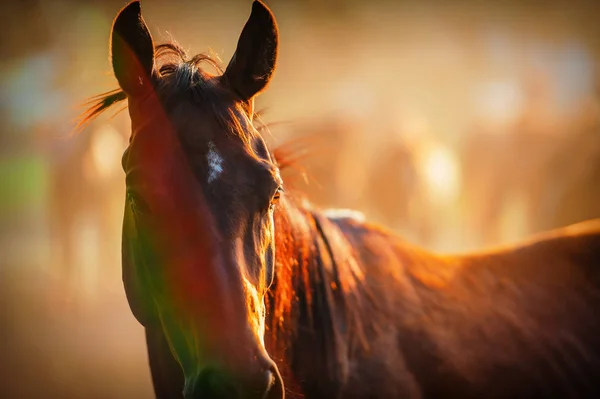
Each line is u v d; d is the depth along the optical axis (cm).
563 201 1938
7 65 2962
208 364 292
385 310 423
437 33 4266
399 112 1866
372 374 397
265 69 359
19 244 2333
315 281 392
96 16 2948
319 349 383
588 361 453
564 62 4022
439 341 425
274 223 373
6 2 2894
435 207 1822
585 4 4309
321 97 3212
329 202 1714
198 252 303
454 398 416
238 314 296
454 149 2469
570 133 1991
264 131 390
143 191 313
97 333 1305
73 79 2341
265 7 355
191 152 316
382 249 457
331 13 3975
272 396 296
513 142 2175
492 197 2205
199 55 370
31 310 1474
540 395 434
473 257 500
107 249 1708
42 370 1086
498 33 4319
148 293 350
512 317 456
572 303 473
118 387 1009
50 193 1766
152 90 349
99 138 1725
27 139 2931
